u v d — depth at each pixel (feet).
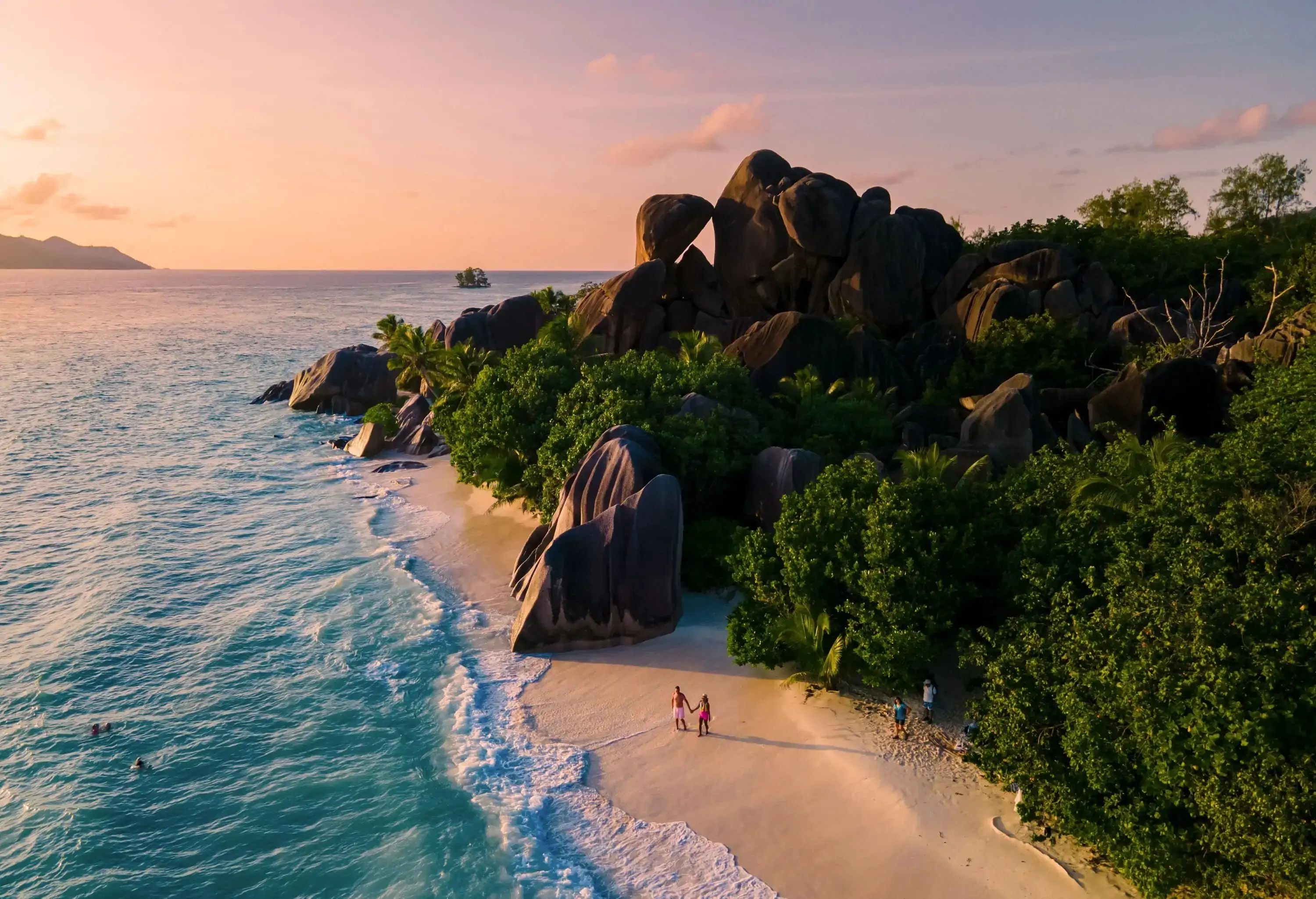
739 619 97.60
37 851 72.13
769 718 88.02
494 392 164.04
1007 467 134.00
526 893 65.41
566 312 280.31
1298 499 68.54
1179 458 86.43
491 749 85.51
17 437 252.83
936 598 81.61
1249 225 257.75
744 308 238.48
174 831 74.74
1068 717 61.72
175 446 244.22
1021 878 64.23
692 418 131.23
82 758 86.17
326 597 128.47
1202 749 52.75
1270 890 52.24
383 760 85.05
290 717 93.91
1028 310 195.21
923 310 216.33
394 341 238.07
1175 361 139.95
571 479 126.31
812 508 94.99
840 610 87.97
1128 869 57.00
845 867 66.90
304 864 70.13
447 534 157.07
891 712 86.94
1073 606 68.80
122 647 111.75
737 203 241.14
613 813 75.36
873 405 163.94
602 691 96.37
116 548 152.66
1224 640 55.62
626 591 106.63
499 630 114.32
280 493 192.24
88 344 556.51
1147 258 229.86
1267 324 171.12
